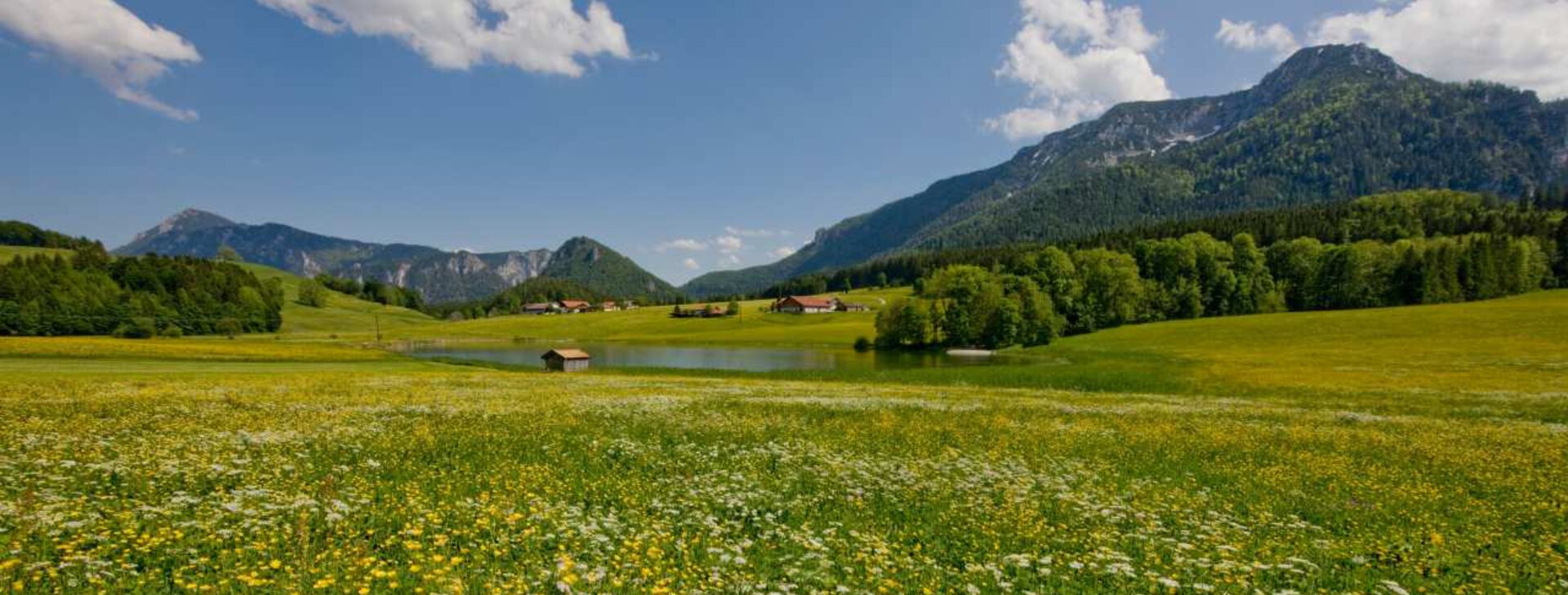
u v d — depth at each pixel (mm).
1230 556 10688
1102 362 69438
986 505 13398
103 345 59406
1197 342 85562
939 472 16484
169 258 188250
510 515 10484
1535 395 38375
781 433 22234
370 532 9617
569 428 21312
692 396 33156
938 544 10961
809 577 8922
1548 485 16969
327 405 25375
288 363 60125
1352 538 12164
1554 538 12148
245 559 8234
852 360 89500
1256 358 64875
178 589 7371
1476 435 24859
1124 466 18469
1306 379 47875
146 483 11930
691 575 8641
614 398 31203
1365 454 20969
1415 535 12289
